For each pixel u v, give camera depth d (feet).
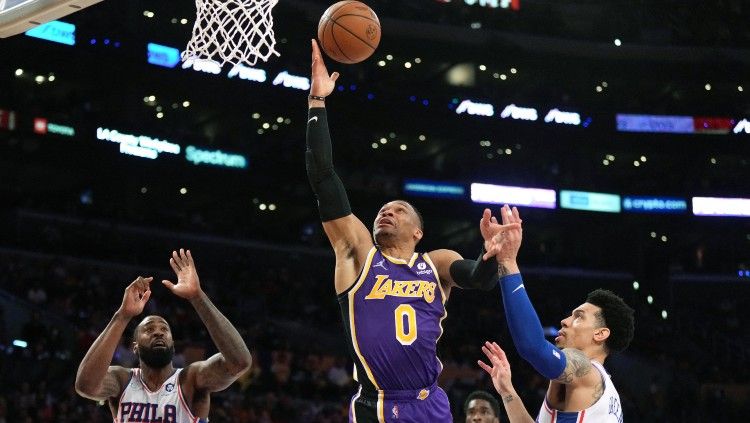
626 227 113.80
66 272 76.95
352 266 12.84
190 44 17.63
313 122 13.35
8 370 54.24
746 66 111.96
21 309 64.64
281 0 98.12
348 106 103.96
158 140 94.79
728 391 83.66
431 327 12.66
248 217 110.52
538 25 112.57
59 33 87.86
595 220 112.98
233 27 17.67
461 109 108.17
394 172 107.96
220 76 96.32
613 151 114.73
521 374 73.97
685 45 112.47
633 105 114.52
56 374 56.34
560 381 12.49
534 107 110.73
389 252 13.10
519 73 116.67
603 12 116.37
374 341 12.42
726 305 106.11
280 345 71.00
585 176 116.37
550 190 111.96
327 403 61.62
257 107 99.60
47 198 94.38
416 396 12.48
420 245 115.03
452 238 118.01
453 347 80.18
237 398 56.90
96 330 64.39
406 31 105.60
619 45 110.52
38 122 88.53
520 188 111.24
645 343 92.73
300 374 65.57
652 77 113.29
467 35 107.34
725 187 114.73
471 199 109.60
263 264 98.99
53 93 98.89
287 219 112.27
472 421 19.08
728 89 118.93
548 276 107.76
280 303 86.33
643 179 116.16
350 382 67.21
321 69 13.75
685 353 93.15
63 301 69.05
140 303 15.56
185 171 96.73
